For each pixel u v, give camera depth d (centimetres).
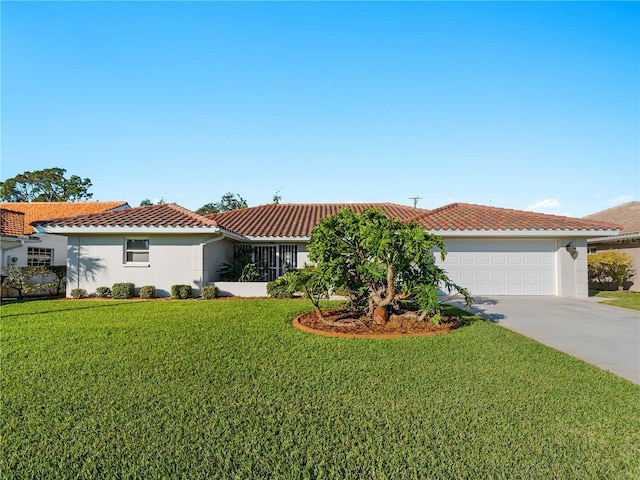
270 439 403
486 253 1775
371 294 1068
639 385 578
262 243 1930
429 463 362
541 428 432
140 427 425
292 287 994
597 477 344
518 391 541
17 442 391
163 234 1645
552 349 776
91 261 1667
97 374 597
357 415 460
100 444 390
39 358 680
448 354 725
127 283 1617
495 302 1523
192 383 560
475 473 348
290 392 528
